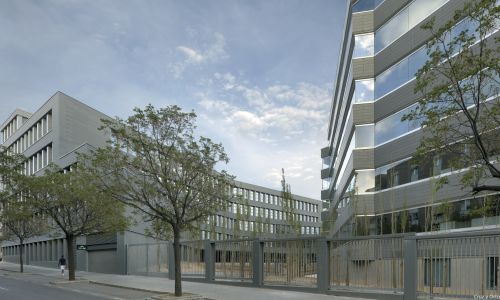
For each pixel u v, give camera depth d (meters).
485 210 9.47
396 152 25.86
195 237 29.86
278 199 98.06
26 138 61.09
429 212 22.44
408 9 25.73
